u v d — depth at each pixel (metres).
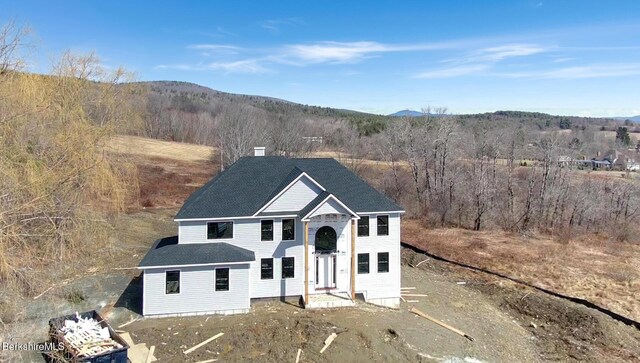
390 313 24.95
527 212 54.22
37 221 24.75
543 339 24.81
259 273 25.61
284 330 21.62
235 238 25.33
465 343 22.44
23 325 20.28
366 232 26.55
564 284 34.16
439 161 61.69
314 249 26.16
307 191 26.05
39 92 29.27
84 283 27.36
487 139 60.00
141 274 29.50
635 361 22.66
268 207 25.58
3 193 21.62
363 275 26.50
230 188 26.97
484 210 54.81
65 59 33.22
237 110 122.69
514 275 35.75
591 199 55.66
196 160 90.56
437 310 26.58
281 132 93.69
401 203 62.03
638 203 54.22
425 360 20.09
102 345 17.97
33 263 23.55
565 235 50.81
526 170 62.28
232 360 19.02
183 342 20.23
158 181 67.69
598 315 27.48
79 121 31.48
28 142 27.00
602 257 42.97
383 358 19.81
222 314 23.62
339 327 21.95
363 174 72.50
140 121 40.16
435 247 43.62
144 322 22.38
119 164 36.59
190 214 24.81
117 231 37.78
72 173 28.47
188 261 23.06
